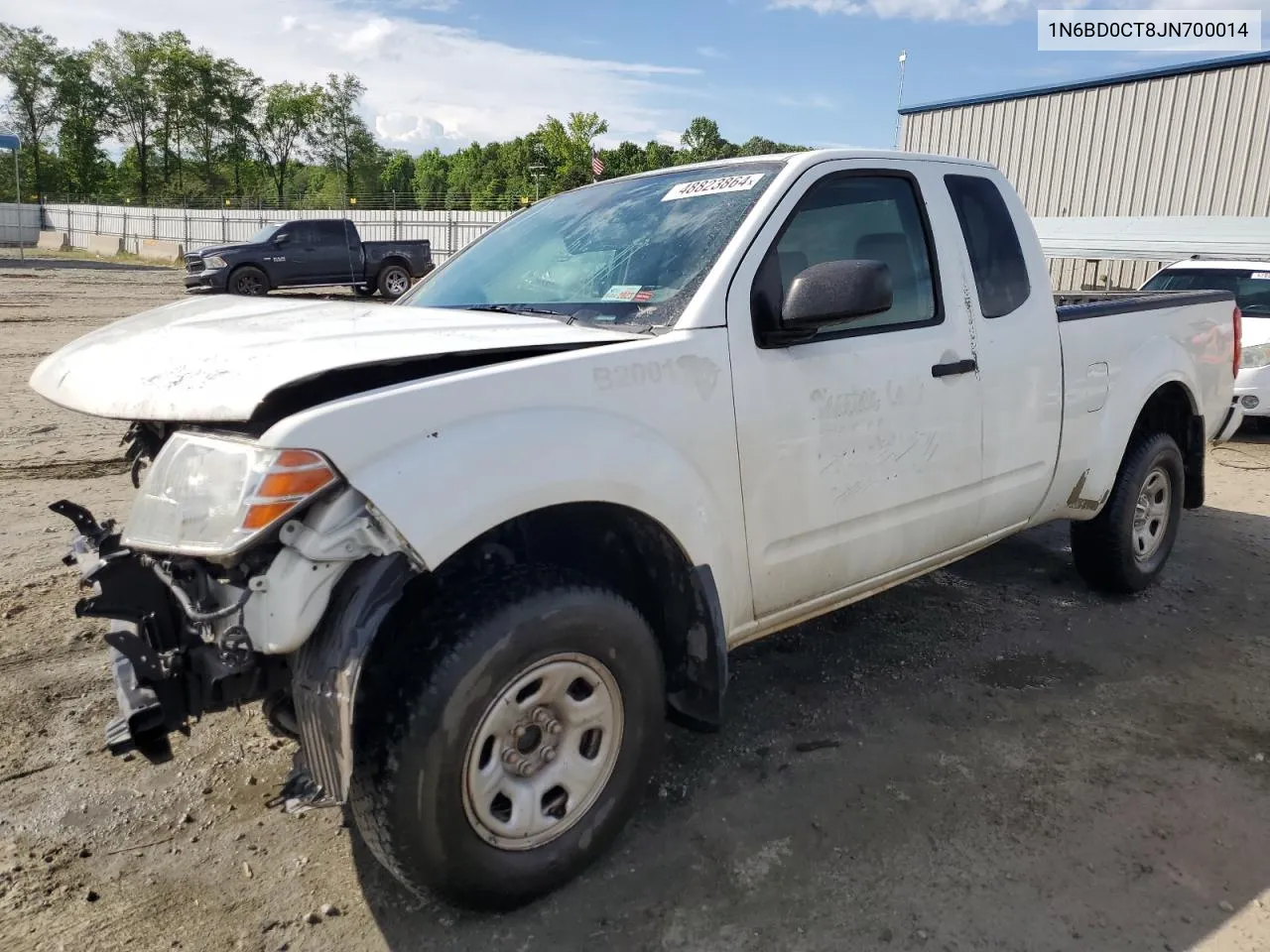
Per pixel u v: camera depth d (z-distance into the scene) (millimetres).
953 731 3383
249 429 2197
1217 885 2574
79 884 2520
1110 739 3346
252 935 2355
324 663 2084
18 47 67000
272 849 2689
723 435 2695
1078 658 3998
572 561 2789
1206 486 7078
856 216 3227
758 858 2666
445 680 2152
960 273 3510
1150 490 4684
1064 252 10891
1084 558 4625
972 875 2602
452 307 3213
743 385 2746
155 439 2979
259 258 20578
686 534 2594
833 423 2984
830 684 3727
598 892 2523
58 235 39562
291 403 2260
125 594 2168
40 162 69375
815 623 4332
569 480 2312
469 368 2439
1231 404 5207
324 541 2039
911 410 3229
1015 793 3000
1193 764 3191
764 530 2850
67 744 3168
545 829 2416
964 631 4266
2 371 10055
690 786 3016
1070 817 2875
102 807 2850
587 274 3107
